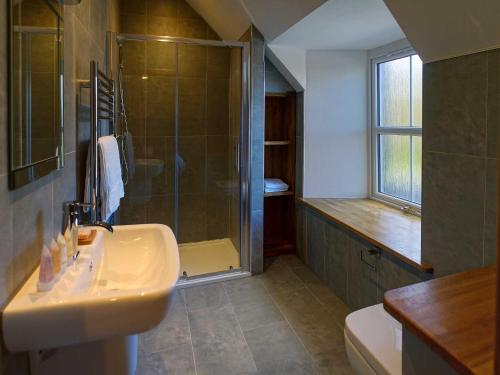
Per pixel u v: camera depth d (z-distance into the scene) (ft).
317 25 8.06
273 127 11.58
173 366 6.20
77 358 4.11
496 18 4.08
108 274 4.91
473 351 2.54
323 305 8.32
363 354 4.30
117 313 3.08
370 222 8.25
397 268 6.53
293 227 11.44
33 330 2.93
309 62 10.32
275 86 10.78
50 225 4.12
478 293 3.34
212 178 11.49
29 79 3.41
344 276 8.43
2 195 2.88
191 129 11.14
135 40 9.12
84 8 5.85
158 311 3.19
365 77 10.42
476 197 4.80
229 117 11.21
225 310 8.09
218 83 11.15
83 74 5.79
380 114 10.14
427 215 5.70
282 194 11.16
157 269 4.63
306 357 6.43
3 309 2.89
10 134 2.99
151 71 10.59
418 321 2.90
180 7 11.30
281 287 9.23
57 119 4.23
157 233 5.53
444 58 5.18
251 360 6.36
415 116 8.80
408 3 4.89
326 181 10.77
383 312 5.02
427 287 3.47
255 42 9.45
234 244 10.95
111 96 7.74
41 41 3.73
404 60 9.08
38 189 3.73
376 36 8.83
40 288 3.21
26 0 3.34
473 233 4.87
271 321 7.63
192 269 10.09
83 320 3.02
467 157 4.91
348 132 10.59
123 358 4.56
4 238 2.91
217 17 10.46
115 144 6.73
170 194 11.21
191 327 7.41
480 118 4.68
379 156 10.29
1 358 2.87
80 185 5.66
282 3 7.54
